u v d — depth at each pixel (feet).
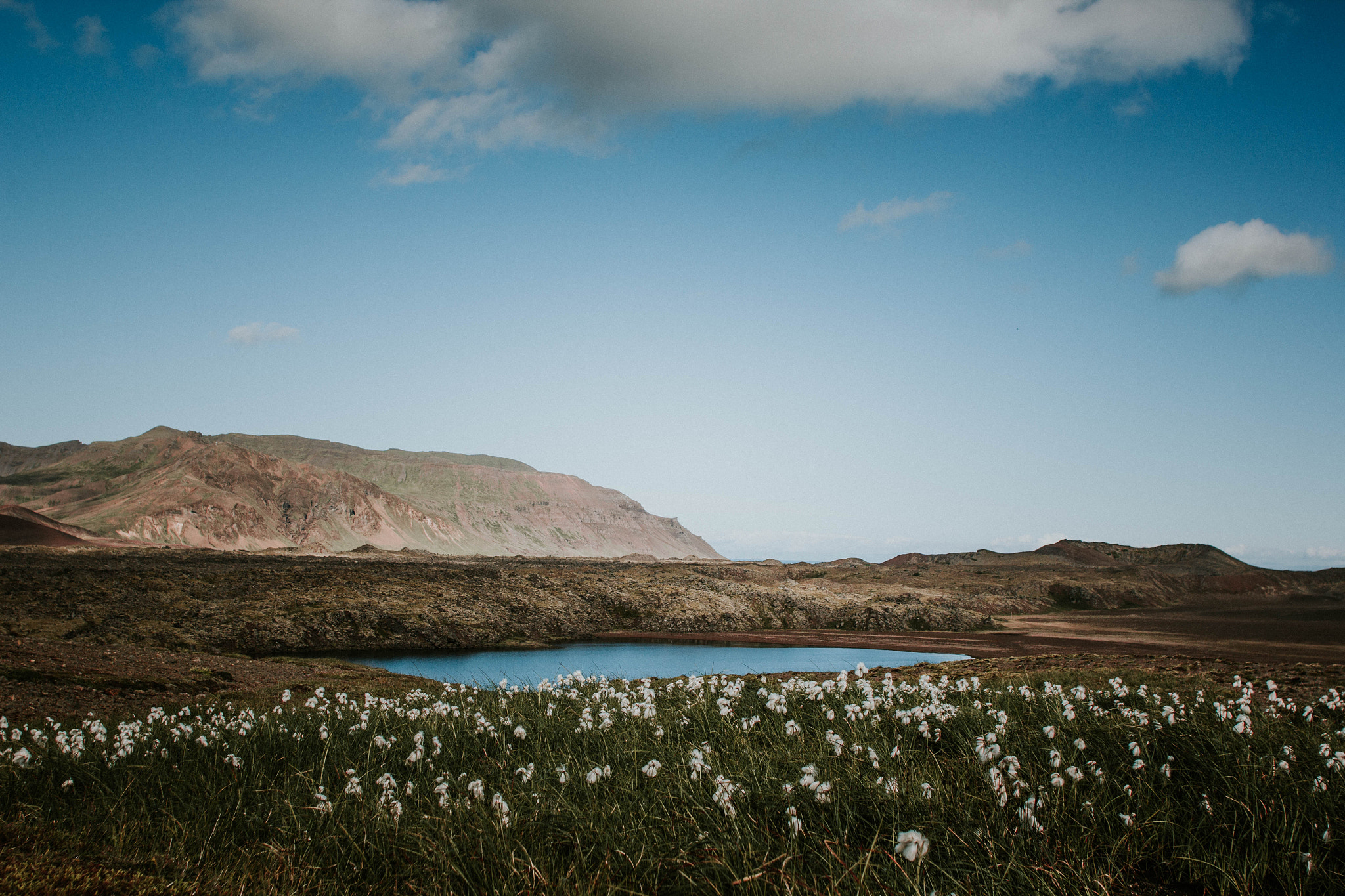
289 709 62.59
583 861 24.09
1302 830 23.75
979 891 20.93
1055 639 217.77
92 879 22.31
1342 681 55.31
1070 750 31.12
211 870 24.80
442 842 25.99
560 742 37.91
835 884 20.80
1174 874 23.50
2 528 629.10
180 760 39.22
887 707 39.96
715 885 21.86
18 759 34.68
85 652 89.97
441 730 40.88
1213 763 29.19
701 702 43.42
